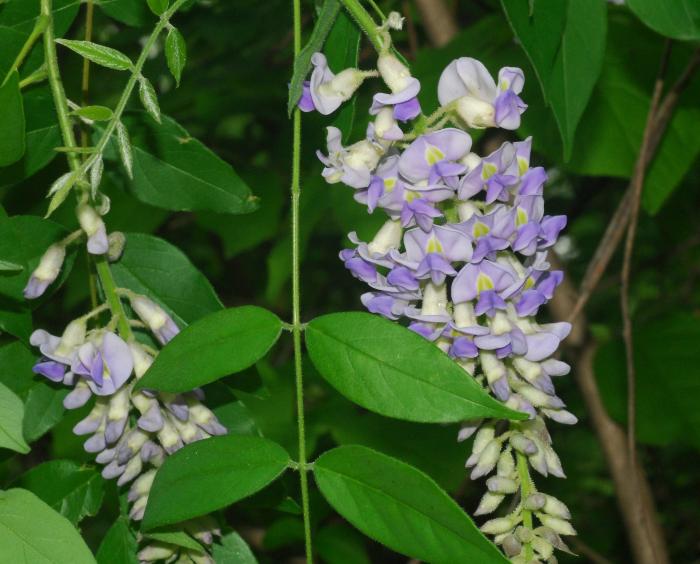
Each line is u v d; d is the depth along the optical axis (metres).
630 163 0.73
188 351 0.45
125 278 0.52
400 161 0.44
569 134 0.48
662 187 0.74
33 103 0.52
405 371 0.43
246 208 0.54
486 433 0.46
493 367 0.44
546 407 0.45
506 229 0.44
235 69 0.86
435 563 0.42
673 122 0.73
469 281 0.44
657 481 1.47
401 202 0.45
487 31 0.69
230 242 0.85
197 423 0.48
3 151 0.48
